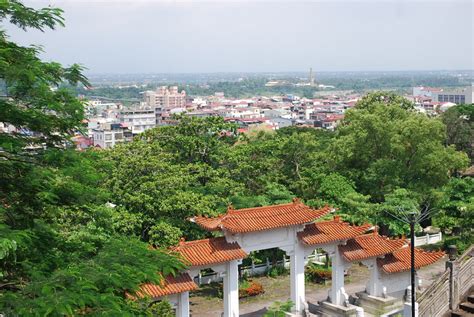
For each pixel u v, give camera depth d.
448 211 47.56
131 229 35.06
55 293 12.02
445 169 47.94
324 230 32.84
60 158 15.27
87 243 16.52
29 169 15.01
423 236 50.38
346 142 49.78
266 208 31.23
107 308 12.59
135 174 38.50
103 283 13.43
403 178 48.81
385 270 33.06
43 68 14.88
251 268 43.00
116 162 38.94
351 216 43.78
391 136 48.38
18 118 14.56
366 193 50.28
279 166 52.62
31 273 13.18
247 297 38.38
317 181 49.34
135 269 14.79
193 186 43.84
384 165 48.19
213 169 45.62
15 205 15.51
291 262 32.06
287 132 77.25
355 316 32.97
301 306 32.28
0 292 14.23
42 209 16.19
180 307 27.02
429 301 19.22
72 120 15.65
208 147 48.47
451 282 20.06
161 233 35.44
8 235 12.26
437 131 47.84
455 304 20.03
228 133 62.84
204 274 41.84
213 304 37.47
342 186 47.53
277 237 31.22
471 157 74.50
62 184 15.53
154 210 37.09
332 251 33.19
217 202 41.00
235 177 48.16
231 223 29.14
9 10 14.31
